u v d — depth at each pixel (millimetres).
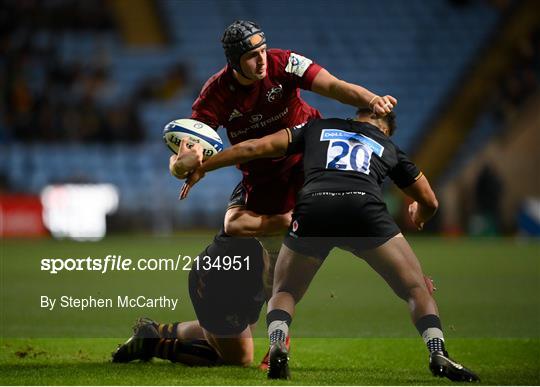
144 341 19000
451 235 73625
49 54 84125
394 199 72500
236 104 19344
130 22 91062
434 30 91875
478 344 22203
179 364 19031
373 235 16875
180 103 83938
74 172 76312
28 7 87375
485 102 85000
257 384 16219
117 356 19141
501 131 78062
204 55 89125
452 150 82625
